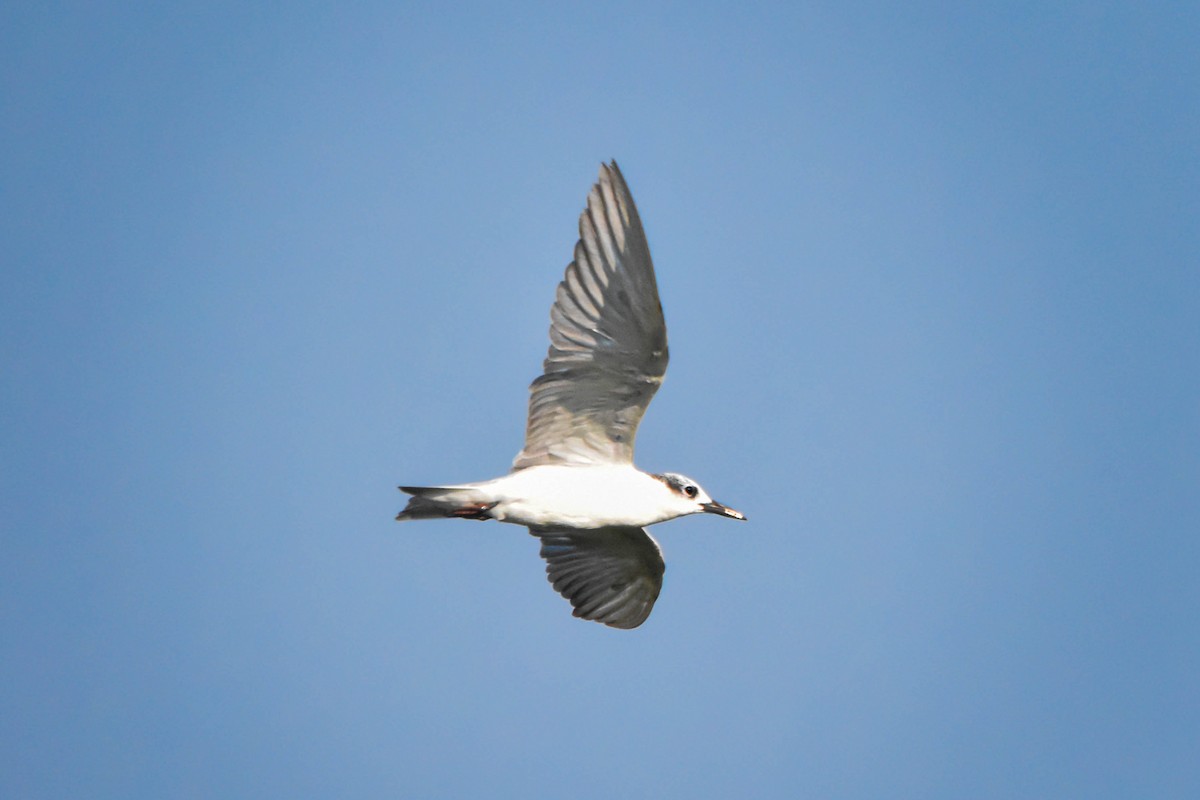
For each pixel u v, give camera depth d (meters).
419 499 16.42
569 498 16.56
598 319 15.80
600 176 15.38
